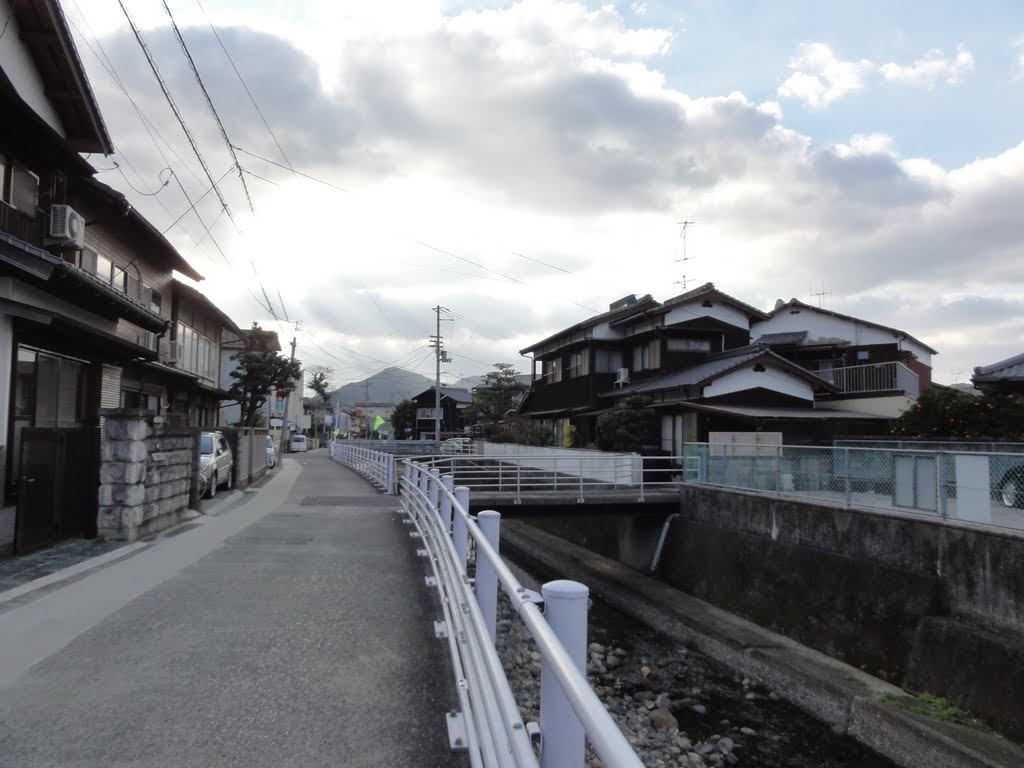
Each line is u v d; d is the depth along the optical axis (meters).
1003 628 7.82
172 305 21.52
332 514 12.41
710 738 7.92
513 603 2.34
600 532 18.38
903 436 16.89
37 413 10.95
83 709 3.79
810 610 10.52
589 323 26.33
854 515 10.29
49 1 11.03
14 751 3.29
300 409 72.50
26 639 4.95
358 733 3.57
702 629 11.45
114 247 15.94
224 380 42.34
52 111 12.64
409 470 13.38
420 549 8.62
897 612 9.02
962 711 7.52
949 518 8.98
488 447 32.72
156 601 6.04
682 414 21.05
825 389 21.61
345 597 6.30
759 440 19.14
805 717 8.60
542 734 2.14
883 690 8.27
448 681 4.32
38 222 10.98
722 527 13.70
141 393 18.59
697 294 23.77
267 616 5.65
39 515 8.00
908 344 27.62
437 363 42.97
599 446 22.72
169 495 10.47
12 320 9.41
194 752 3.32
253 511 12.76
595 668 10.30
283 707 3.88
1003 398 16.17
